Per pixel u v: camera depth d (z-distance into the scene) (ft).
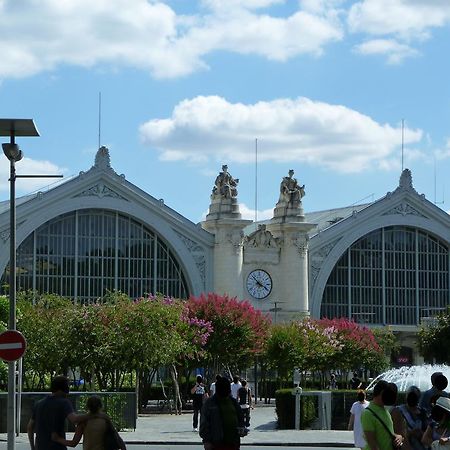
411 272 418.51
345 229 406.21
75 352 271.49
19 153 127.65
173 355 279.90
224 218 382.01
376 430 88.02
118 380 285.23
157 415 273.13
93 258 369.91
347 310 408.05
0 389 236.22
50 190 362.12
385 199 411.95
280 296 394.52
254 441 178.40
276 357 327.26
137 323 271.49
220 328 313.94
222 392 94.84
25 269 359.66
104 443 92.07
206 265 384.27
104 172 369.09
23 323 274.36
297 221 394.32
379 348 361.30
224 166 388.78
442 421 91.66
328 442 174.70
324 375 355.77
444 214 419.95
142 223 376.89
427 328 388.37
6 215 356.38
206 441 93.81
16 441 173.37
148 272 377.71
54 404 93.50
